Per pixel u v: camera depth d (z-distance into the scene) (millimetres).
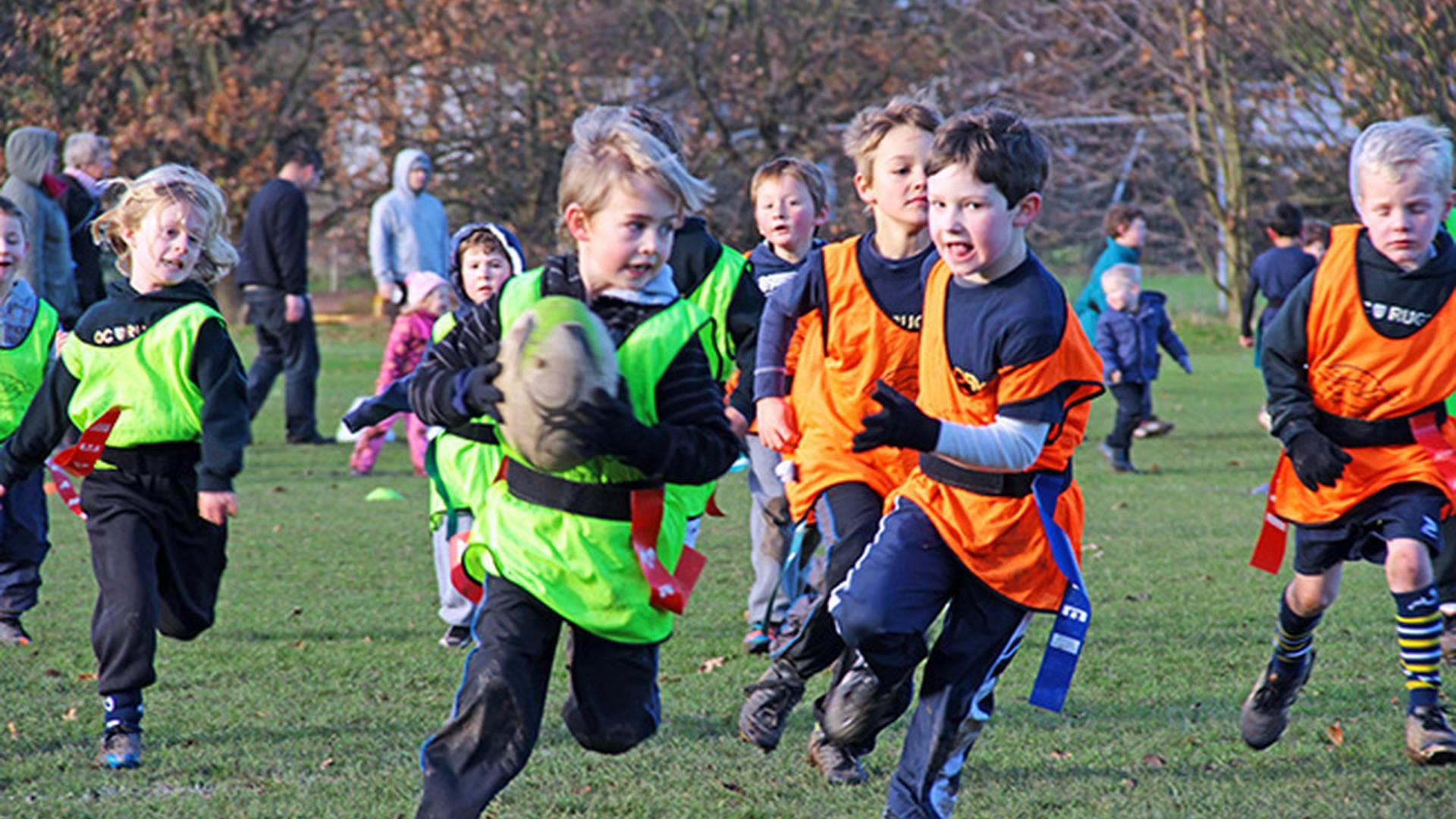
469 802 11961
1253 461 48312
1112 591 27078
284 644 23156
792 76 123125
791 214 22484
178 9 109188
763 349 17859
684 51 122562
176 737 18078
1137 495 40406
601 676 12625
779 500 22047
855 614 13500
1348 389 16625
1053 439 13750
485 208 123812
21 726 18547
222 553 18078
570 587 12320
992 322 13422
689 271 19281
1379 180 16062
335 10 116562
